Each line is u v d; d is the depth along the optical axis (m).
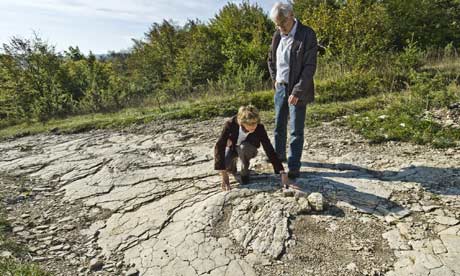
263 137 3.36
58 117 11.95
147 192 3.85
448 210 2.85
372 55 9.14
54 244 3.13
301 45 3.23
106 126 7.37
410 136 4.49
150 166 4.61
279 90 3.65
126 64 26.59
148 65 21.55
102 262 2.82
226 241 2.76
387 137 4.57
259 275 2.42
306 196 3.10
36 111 12.61
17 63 14.26
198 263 2.60
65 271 2.75
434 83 5.86
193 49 16.28
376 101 6.18
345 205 3.03
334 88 7.75
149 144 5.66
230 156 3.52
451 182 3.28
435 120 4.79
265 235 2.74
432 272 2.25
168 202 3.54
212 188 3.67
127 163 4.80
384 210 2.93
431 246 2.47
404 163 3.81
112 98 13.53
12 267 2.70
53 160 5.42
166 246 2.85
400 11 13.16
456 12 13.94
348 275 2.33
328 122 5.66
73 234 3.27
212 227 2.94
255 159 4.25
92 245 3.07
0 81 14.38
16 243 3.14
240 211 3.05
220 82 11.40
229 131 3.37
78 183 4.39
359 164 3.92
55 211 3.74
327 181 3.49
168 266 2.62
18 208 3.89
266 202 3.09
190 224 3.03
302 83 3.23
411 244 2.52
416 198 3.07
